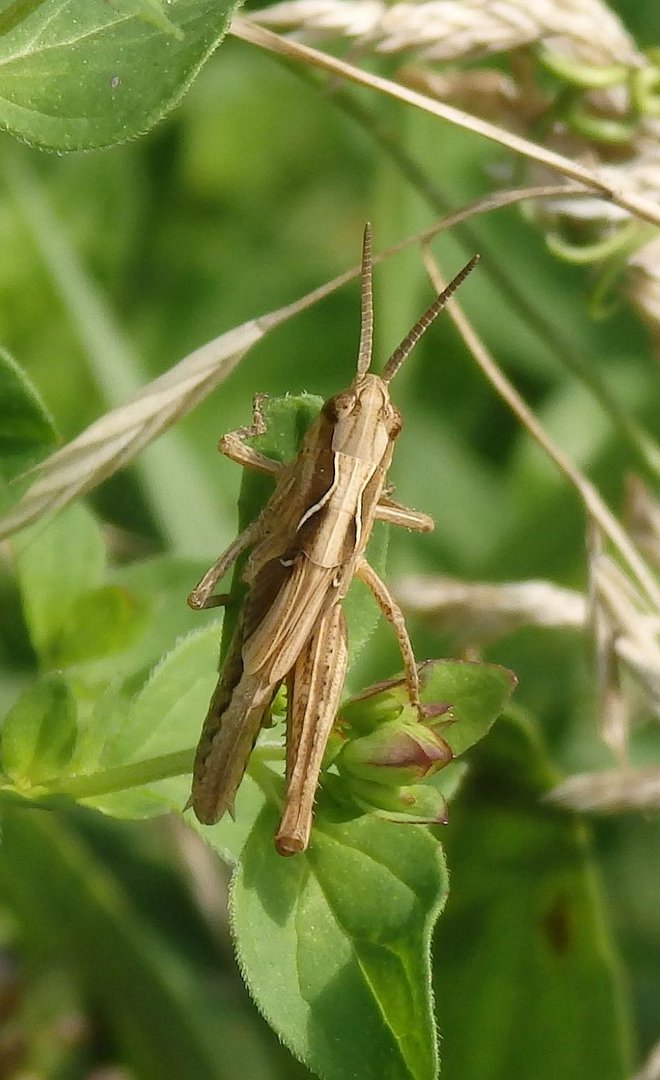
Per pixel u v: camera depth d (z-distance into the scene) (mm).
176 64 179
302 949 177
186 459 238
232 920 177
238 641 180
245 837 185
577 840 209
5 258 248
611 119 208
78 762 183
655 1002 222
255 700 178
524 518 241
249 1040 214
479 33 200
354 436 185
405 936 176
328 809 178
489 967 211
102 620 197
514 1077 210
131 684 197
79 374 251
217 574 182
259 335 185
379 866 177
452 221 193
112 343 245
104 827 223
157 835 223
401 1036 175
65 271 246
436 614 203
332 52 248
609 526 201
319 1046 175
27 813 203
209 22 179
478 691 182
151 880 221
